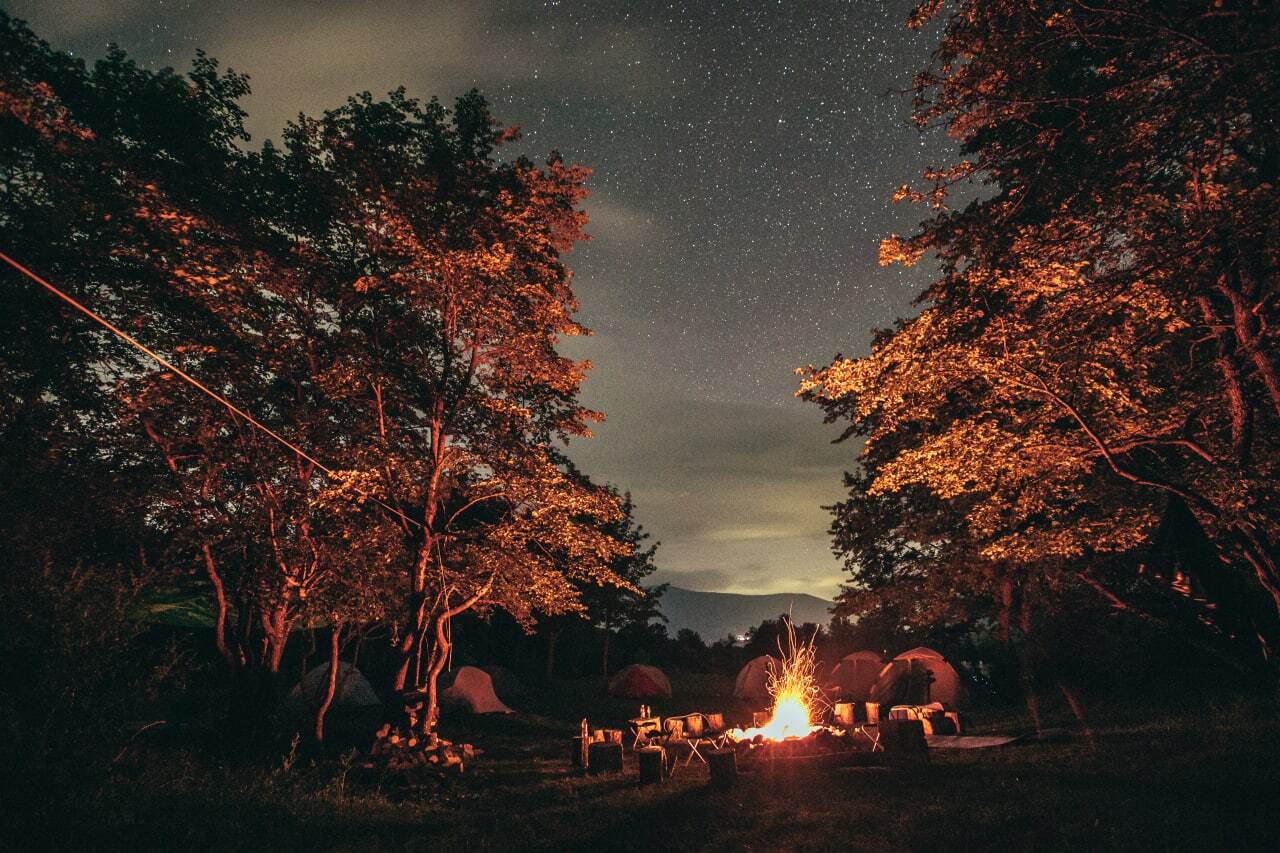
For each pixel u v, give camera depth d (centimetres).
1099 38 1142
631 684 3788
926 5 1163
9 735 952
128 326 1684
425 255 1661
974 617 2972
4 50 1478
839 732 1673
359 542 1830
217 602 1834
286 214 1830
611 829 1117
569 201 1980
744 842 982
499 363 1925
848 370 1508
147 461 1788
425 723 1714
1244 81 1027
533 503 1884
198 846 946
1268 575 1286
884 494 2742
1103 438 1455
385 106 1839
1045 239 1304
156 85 1698
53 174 1465
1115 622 2514
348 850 1004
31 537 1253
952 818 1005
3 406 1465
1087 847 816
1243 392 1383
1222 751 1188
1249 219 1179
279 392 1866
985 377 1441
